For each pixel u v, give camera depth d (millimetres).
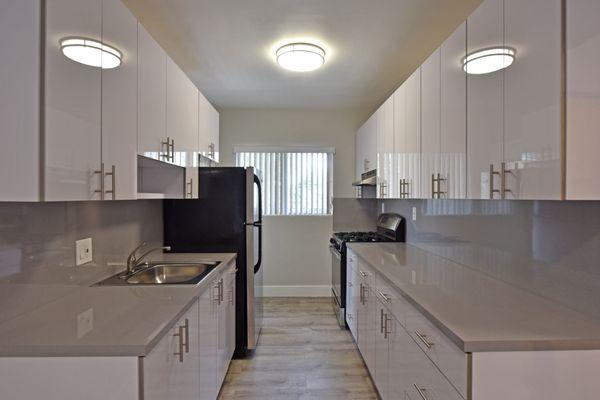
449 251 2445
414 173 2338
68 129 1129
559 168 1059
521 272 1671
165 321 1279
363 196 4137
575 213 1355
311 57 2676
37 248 1409
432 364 1327
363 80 3400
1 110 1038
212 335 2004
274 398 2258
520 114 1225
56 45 1075
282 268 4504
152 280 2232
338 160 4543
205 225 2779
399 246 3123
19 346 1085
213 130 3145
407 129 2486
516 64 1243
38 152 1028
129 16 1525
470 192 1567
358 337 2809
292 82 3457
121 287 1732
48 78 1043
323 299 4387
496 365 1075
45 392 1092
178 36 2465
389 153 2951
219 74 3238
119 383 1089
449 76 1785
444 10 2129
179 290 1678
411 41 2547
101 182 1306
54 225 1511
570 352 1089
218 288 2164
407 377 1606
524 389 1079
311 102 4176
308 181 4523
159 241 2705
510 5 1274
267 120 4508
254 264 2859
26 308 1354
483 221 2006
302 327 3457
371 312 2344
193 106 2512
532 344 1080
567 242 1395
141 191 2314
